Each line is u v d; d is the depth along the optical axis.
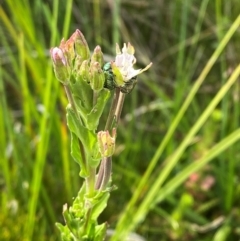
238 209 0.21
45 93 0.18
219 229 0.21
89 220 0.10
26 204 0.19
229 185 0.20
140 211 0.17
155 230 0.20
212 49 0.26
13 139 0.19
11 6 0.19
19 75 0.20
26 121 0.20
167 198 0.20
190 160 0.22
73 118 0.09
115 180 0.21
